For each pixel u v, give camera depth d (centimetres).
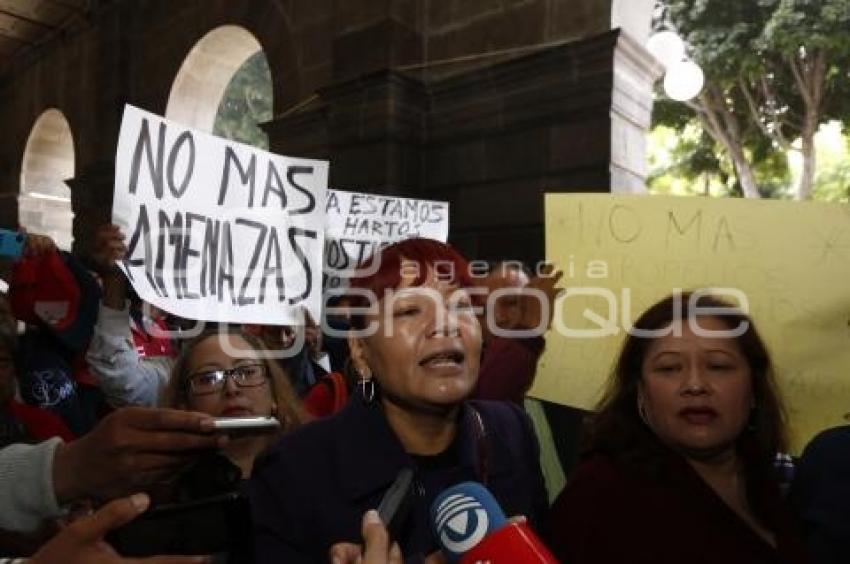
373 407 128
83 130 1049
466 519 93
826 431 143
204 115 923
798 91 952
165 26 905
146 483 78
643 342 140
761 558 125
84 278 236
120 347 223
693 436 129
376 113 564
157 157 194
